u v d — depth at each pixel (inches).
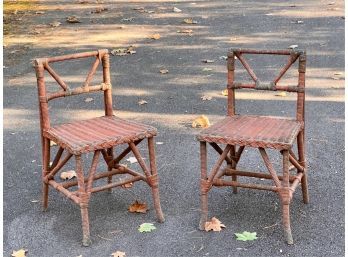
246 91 219.9
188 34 307.1
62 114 203.0
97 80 239.1
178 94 217.8
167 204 139.3
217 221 129.0
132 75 242.5
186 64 254.4
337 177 148.6
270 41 283.3
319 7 365.1
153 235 126.6
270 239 123.5
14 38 312.3
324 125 182.7
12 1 427.5
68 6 404.8
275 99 209.5
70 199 138.6
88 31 323.3
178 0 418.0
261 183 148.2
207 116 195.5
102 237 126.9
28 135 185.6
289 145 118.5
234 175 137.6
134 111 203.0
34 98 222.2
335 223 128.3
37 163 164.4
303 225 128.1
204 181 126.5
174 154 166.2
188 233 127.0
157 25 332.5
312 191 142.4
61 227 131.6
